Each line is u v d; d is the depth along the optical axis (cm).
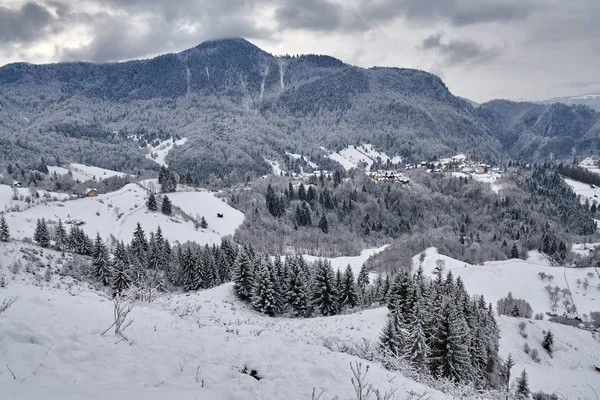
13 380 555
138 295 2012
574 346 6669
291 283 5994
